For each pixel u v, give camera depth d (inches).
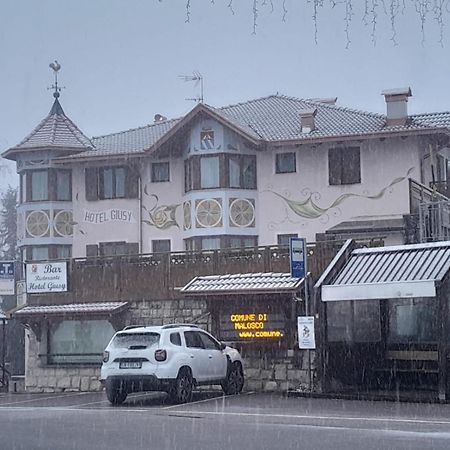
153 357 731.4
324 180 1284.4
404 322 856.9
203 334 803.4
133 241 1380.4
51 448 469.1
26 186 1438.2
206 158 1306.6
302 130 1304.1
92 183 1409.9
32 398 900.0
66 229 1418.6
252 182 1314.0
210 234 1295.5
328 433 516.7
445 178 1453.0
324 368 821.2
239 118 1418.6
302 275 806.5
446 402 716.7
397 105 1285.7
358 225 1224.2
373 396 766.5
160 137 1366.9
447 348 742.5
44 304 1084.5
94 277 1056.2
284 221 1294.3
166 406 721.0
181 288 979.3
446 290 753.0
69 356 1063.0
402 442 468.8
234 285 901.2
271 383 877.8
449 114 1444.4
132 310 1023.6
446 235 1131.3
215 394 832.3
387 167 1259.8
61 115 1521.9
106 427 565.0
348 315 870.4
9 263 1081.4
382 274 784.3
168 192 1365.7
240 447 461.1
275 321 884.6
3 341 1151.0
